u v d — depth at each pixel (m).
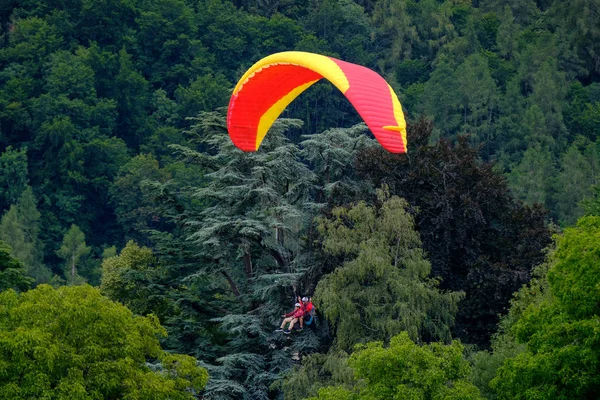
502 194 149.12
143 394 96.12
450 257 144.62
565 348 90.38
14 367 91.38
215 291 163.50
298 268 143.75
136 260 183.75
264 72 116.50
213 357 147.00
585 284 92.75
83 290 100.56
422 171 145.50
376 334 125.56
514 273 137.25
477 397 89.25
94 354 95.62
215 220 153.00
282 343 142.75
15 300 100.19
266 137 161.25
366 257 125.19
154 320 105.62
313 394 119.56
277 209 147.25
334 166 156.00
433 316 129.75
